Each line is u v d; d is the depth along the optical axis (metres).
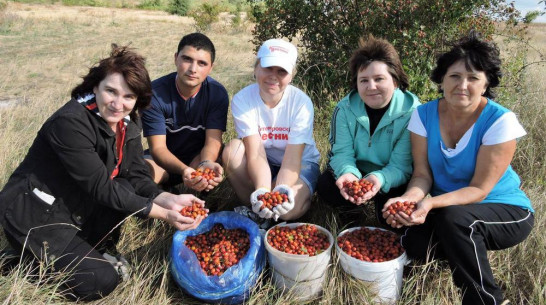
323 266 2.69
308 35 5.76
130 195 2.72
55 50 13.29
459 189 2.67
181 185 4.02
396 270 2.65
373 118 3.20
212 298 2.67
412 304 2.72
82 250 2.71
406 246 2.80
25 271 2.70
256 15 6.13
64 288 2.67
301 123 3.26
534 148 4.40
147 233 3.35
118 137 2.89
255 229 2.93
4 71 9.94
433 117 2.84
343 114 3.28
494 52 2.48
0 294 2.47
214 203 3.86
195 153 3.87
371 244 2.86
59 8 33.84
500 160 2.54
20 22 20.03
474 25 5.16
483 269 2.47
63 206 2.65
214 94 3.58
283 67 2.99
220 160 3.78
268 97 3.22
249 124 3.30
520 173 4.17
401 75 3.00
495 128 2.54
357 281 2.69
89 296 2.67
